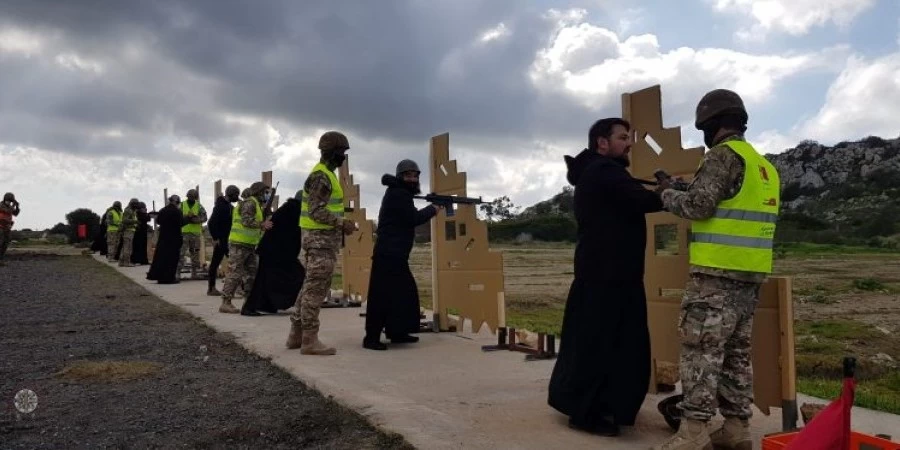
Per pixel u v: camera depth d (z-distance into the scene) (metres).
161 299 12.30
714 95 3.82
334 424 4.59
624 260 4.27
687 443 3.68
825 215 70.88
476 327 7.87
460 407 4.91
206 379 6.00
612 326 4.25
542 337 6.85
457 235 8.16
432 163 8.41
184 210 16.41
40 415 4.92
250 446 4.25
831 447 2.82
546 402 5.07
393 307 7.34
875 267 25.27
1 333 8.57
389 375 5.96
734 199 3.64
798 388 6.09
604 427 4.27
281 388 5.63
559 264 27.42
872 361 8.60
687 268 4.59
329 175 6.86
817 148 93.81
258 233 10.62
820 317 12.81
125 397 5.41
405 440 4.17
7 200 21.88
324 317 10.07
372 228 10.79
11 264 21.81
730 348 3.87
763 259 3.67
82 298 12.51
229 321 9.38
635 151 4.98
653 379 5.02
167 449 4.20
